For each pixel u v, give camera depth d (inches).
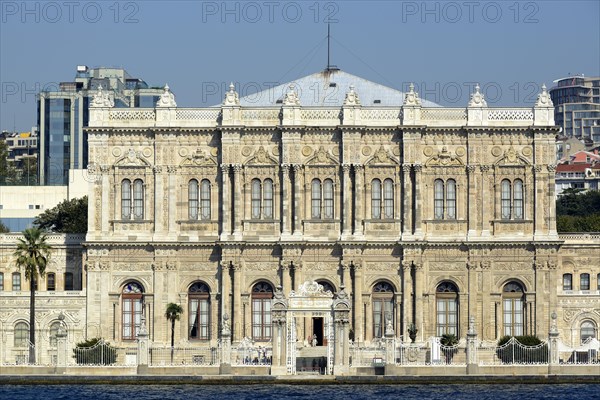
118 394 6491.1
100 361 7372.1
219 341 7682.1
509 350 7283.5
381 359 7421.3
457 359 7844.5
